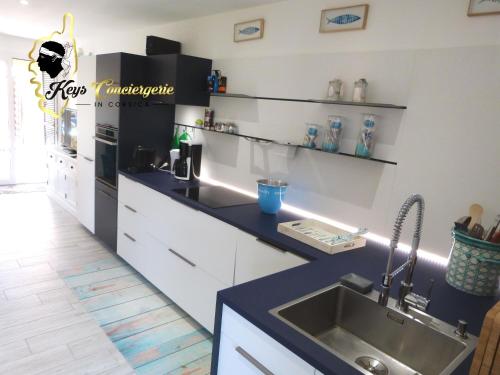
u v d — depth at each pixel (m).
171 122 3.65
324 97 2.39
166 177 3.26
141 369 2.13
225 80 3.06
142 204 3.05
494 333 0.92
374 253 1.92
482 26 1.72
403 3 1.98
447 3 1.82
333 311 1.48
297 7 2.50
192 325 2.60
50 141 5.90
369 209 2.20
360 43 2.18
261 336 1.17
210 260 2.37
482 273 1.51
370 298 1.41
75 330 2.42
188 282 2.57
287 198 2.66
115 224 3.51
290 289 1.40
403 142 2.02
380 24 2.08
